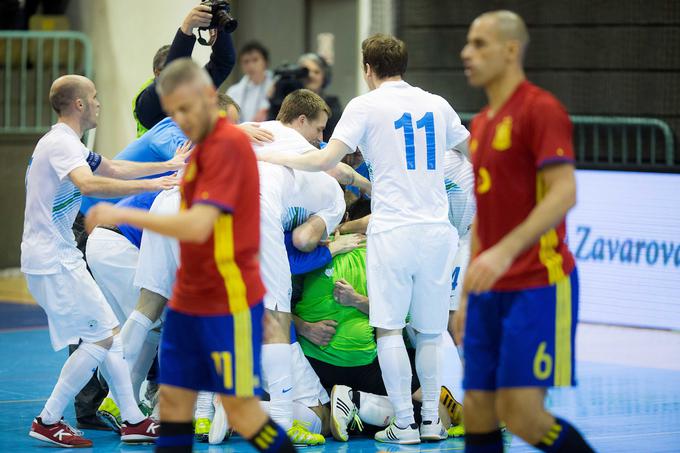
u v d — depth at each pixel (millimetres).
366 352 16938
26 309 31641
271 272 15703
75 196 15953
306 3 44469
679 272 27625
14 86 39875
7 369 22625
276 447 11648
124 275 17172
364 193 18094
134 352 16391
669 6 31578
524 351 11008
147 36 36969
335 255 17391
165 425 11797
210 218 10828
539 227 10406
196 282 11336
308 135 17062
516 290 11086
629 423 17734
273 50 45062
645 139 31953
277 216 15898
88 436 16906
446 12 34219
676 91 31719
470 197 17922
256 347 11477
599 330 28109
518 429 11195
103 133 39219
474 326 11555
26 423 17609
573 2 32688
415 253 15828
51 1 41562
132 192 15422
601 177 28891
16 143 38688
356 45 43219
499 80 11195
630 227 28391
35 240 15750
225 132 11109
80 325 15859
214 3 19484
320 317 16984
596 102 32750
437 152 16141
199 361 11695
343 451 15805
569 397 19969
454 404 17375
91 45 39719
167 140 17516
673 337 26984
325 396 17156
